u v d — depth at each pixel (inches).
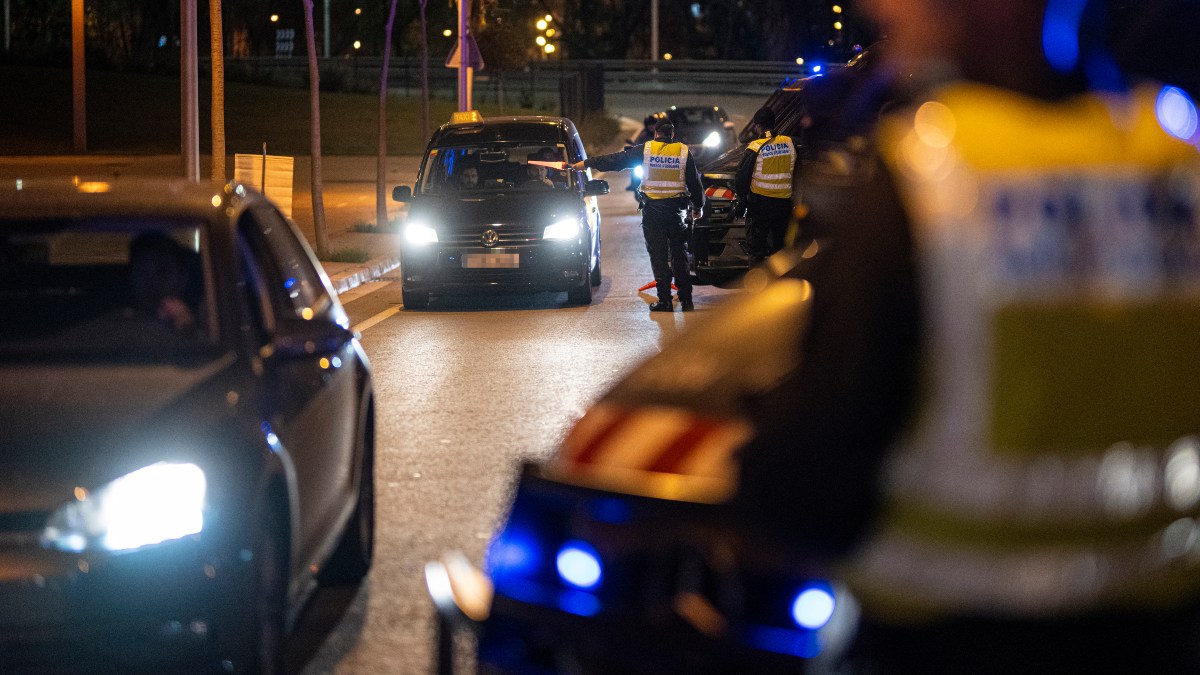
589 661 117.1
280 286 278.2
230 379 234.4
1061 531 94.3
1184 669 98.8
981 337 91.6
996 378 91.6
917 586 94.4
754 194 657.6
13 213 259.4
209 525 210.2
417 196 785.6
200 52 3789.4
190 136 781.3
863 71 254.7
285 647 245.4
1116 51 182.4
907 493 93.7
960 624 94.8
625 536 115.8
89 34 3627.0
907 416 92.9
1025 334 92.0
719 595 110.8
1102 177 96.2
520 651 123.3
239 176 861.8
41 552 204.7
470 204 767.1
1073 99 99.7
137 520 207.2
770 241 665.6
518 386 526.3
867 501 92.5
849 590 97.7
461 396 507.2
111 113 2541.8
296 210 1364.4
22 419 220.7
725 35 4156.0
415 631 263.0
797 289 137.6
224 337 243.6
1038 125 96.3
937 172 92.7
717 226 717.3
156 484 209.0
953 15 98.5
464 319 727.7
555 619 119.0
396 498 361.1
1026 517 93.3
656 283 734.5
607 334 658.8
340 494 276.5
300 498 243.4
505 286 752.3
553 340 642.2
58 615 203.9
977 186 92.7
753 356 128.0
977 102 96.0
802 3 3095.5
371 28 3508.9
